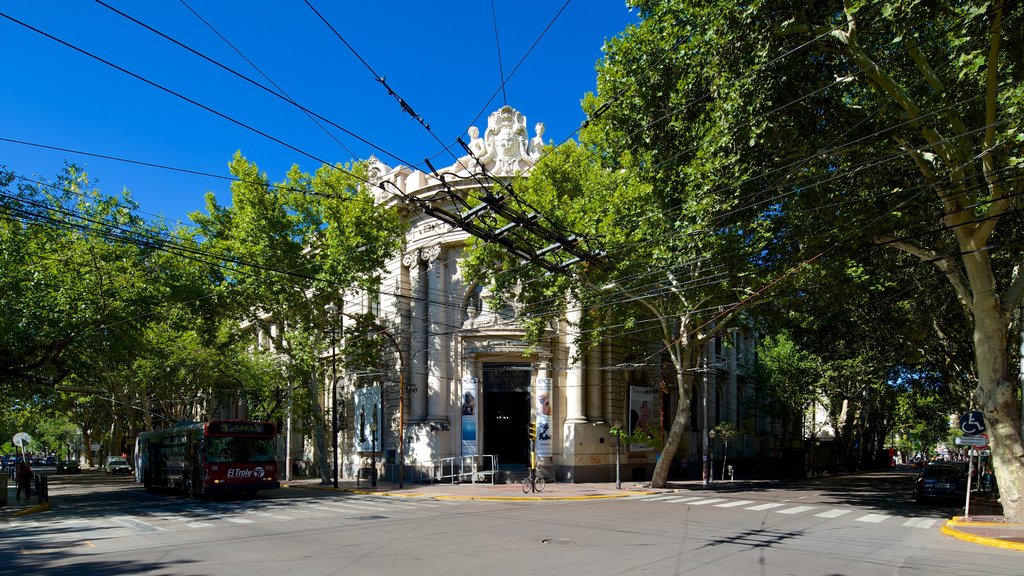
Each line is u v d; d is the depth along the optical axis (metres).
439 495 28.53
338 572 11.12
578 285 26.98
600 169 26.20
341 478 41.78
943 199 16.81
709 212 17.11
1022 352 18.31
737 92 14.92
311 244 35.00
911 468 78.50
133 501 27.06
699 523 17.97
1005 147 15.31
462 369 35.94
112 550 13.69
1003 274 25.08
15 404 38.12
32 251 25.80
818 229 17.94
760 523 18.08
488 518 19.27
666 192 18.88
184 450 29.09
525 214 13.60
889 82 14.91
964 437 18.86
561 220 25.05
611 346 38.22
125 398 49.34
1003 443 17.41
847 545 14.19
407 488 32.19
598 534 15.66
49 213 25.56
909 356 33.66
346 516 20.05
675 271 25.59
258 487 27.11
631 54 17.70
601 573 10.96
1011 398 17.42
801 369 46.97
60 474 63.75
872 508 23.05
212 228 35.69
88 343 26.83
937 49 15.99
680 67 16.56
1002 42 14.22
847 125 16.16
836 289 25.02
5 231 24.97
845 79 14.70
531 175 28.23
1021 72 14.61
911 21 13.45
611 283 26.69
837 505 24.12
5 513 21.80
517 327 35.25
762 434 54.41
